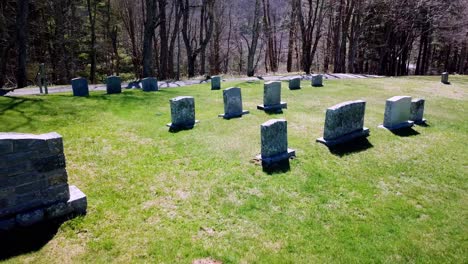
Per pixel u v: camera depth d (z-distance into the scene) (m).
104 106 13.91
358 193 7.70
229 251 5.53
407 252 5.71
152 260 5.25
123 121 12.17
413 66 59.12
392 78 25.61
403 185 8.25
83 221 6.14
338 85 21.16
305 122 12.55
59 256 5.26
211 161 8.94
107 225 6.08
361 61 43.75
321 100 16.58
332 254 5.58
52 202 6.08
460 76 28.95
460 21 34.22
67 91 17.17
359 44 39.88
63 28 30.56
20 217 5.66
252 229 6.16
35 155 5.77
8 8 26.41
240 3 47.84
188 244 5.66
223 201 7.04
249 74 27.89
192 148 9.81
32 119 11.70
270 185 7.77
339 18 32.44
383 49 39.09
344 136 10.71
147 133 11.02
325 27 42.97
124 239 5.72
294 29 37.94
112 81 16.69
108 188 7.41
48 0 28.38
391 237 6.12
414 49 56.91
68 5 30.81
